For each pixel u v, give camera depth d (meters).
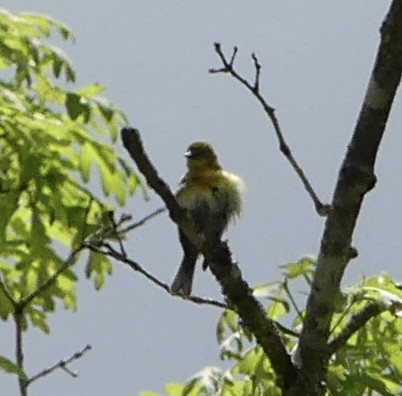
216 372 10.91
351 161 8.71
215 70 8.84
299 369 9.27
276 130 8.91
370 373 10.84
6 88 12.48
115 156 12.97
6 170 12.30
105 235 10.65
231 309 9.99
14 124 12.15
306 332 9.24
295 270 10.88
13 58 12.64
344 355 10.67
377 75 8.51
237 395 11.03
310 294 9.14
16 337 10.88
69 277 13.12
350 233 8.86
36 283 13.38
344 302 10.25
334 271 8.96
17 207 12.37
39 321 13.56
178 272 12.18
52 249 12.75
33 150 12.27
